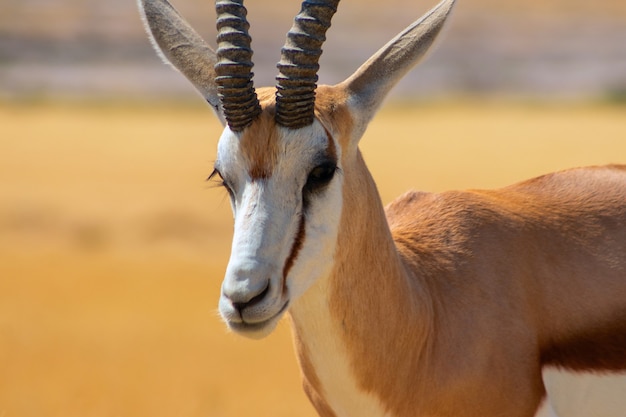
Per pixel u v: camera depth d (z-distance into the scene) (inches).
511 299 868.0
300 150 737.0
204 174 4128.9
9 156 4626.0
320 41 741.9
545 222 911.0
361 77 815.1
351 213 787.4
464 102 7800.2
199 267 2450.8
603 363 881.5
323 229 751.1
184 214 3191.4
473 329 852.0
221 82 737.6
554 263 893.8
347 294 794.2
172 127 5890.8
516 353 853.2
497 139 5201.8
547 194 941.8
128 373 1540.4
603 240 905.5
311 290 785.6
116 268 2407.7
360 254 799.7
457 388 844.0
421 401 840.9
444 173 4060.0
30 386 1467.8
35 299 2041.1
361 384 817.5
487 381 845.2
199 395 1444.4
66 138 5334.6
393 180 3838.6
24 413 1358.3
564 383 884.0
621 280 892.0
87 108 7106.3
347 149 792.9
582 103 7440.9
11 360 1595.7
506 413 848.3
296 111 736.3
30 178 3956.7
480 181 3865.7
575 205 925.2
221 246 2854.3
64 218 3122.5
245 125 741.3
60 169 4239.7
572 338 884.6
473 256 886.4
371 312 809.5
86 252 2657.5
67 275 2301.9
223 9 743.1
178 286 2213.3
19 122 6003.9
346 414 833.5
